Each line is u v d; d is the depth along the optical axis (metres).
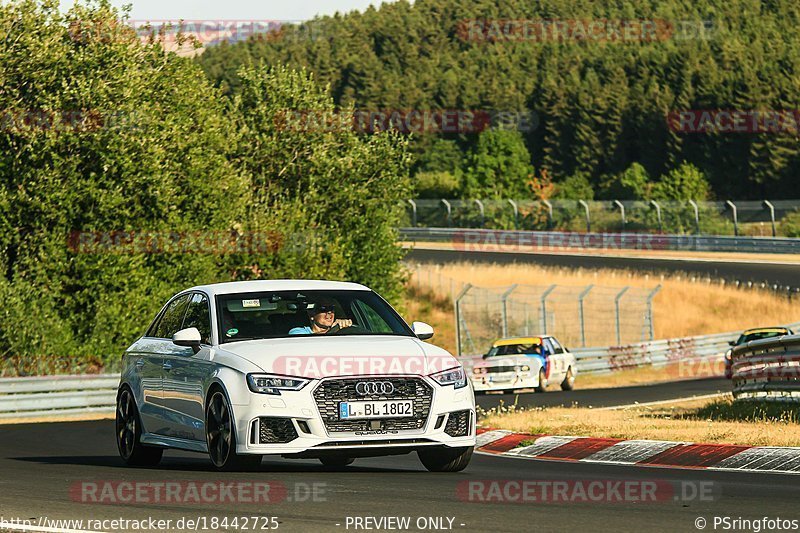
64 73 132.00
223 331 40.81
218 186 139.50
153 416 44.16
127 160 127.81
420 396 38.12
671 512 29.92
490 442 56.88
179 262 134.62
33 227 128.38
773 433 51.22
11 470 43.59
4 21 131.75
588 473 42.16
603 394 110.56
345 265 159.00
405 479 37.94
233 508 30.58
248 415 37.47
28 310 118.44
